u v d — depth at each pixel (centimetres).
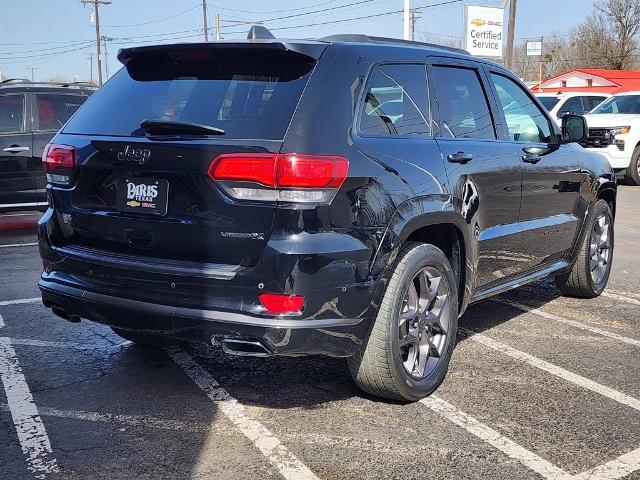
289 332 315
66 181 380
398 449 337
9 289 630
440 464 323
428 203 376
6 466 318
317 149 320
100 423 361
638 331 528
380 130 366
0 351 466
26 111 926
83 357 456
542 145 517
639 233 968
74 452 331
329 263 319
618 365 454
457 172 404
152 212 344
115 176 358
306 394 399
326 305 322
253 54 354
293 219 313
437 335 404
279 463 322
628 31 5994
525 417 374
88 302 360
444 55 438
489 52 3253
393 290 357
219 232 324
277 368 438
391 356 360
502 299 622
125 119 370
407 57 403
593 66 6334
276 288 313
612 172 629
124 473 312
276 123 324
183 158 330
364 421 366
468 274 426
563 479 312
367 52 374
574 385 419
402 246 372
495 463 325
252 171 314
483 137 454
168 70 383
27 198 931
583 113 1806
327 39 375
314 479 309
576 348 487
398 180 358
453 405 387
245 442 342
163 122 339
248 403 386
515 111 500
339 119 338
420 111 402
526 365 452
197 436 347
